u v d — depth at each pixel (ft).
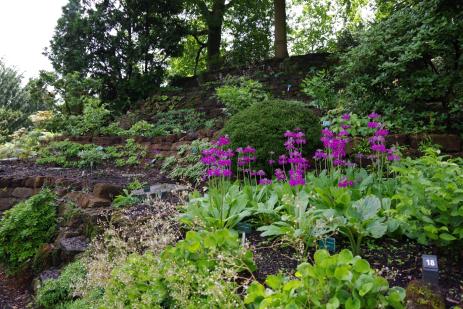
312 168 15.65
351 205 9.24
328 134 12.11
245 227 10.84
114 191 16.97
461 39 15.78
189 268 7.63
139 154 24.63
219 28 48.06
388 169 12.48
